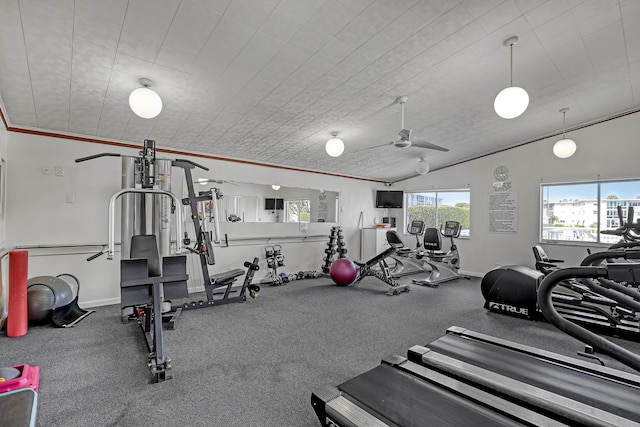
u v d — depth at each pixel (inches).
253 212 240.5
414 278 272.2
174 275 112.2
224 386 93.6
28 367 93.7
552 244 234.2
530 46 119.3
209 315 161.0
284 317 158.2
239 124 171.2
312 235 278.7
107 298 178.1
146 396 88.4
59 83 120.6
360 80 134.4
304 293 210.1
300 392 90.7
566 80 152.1
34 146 158.6
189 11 88.5
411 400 65.9
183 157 205.6
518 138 239.3
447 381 74.1
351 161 267.1
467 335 102.6
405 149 244.8
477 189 274.8
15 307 130.7
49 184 162.4
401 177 335.9
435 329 142.4
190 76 121.6
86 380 96.8
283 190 259.1
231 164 228.1
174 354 114.8
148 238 137.9
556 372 76.6
